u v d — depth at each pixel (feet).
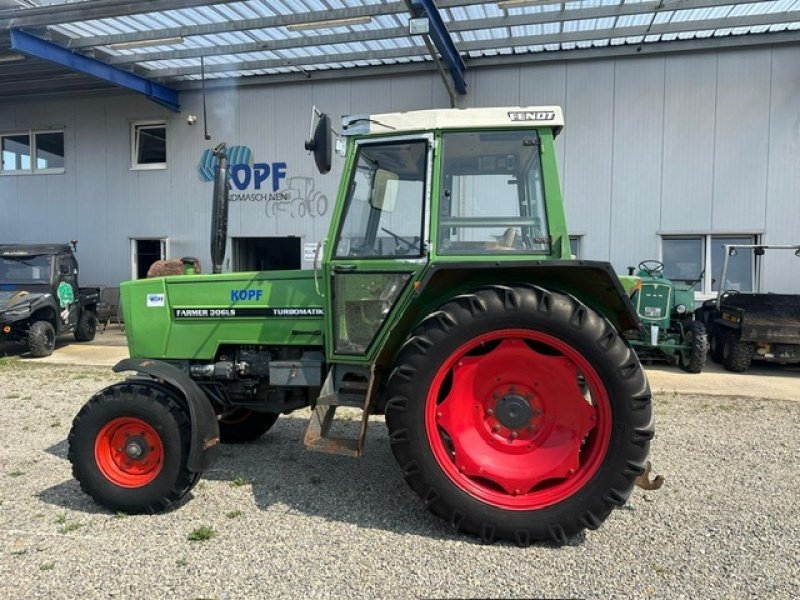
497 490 9.02
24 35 27.50
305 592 7.48
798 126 27.91
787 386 21.54
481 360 9.09
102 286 38.19
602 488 8.60
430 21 24.32
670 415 17.20
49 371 24.12
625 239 29.96
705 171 28.94
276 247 37.35
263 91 34.40
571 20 25.58
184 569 8.06
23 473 12.01
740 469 12.30
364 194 10.32
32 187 39.17
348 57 30.78
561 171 30.42
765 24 25.98
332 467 12.31
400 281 9.92
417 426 9.00
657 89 29.17
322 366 10.96
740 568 8.11
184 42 29.58
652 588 7.61
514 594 7.45
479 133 9.82
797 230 28.22
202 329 11.78
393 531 9.25
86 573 7.97
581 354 8.71
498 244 9.86
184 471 9.86
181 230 36.68
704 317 28.45
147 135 37.58
